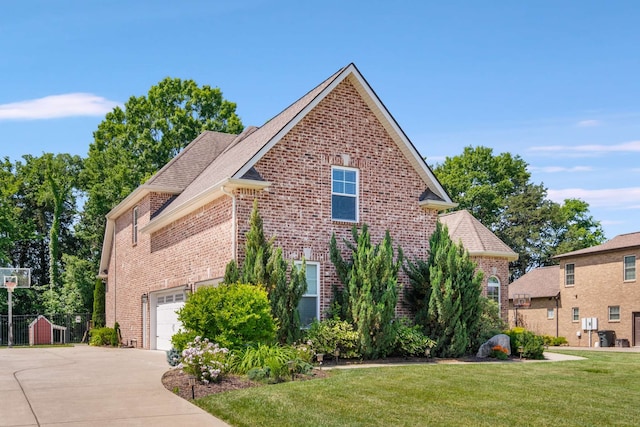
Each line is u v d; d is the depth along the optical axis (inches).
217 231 834.8
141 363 754.8
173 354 677.9
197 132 2031.3
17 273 1622.8
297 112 833.5
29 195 2193.7
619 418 405.7
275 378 547.2
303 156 835.4
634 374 629.6
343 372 609.9
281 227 807.7
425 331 823.1
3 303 1696.6
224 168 915.4
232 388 511.5
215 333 617.0
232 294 624.7
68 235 2314.2
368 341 747.4
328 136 858.1
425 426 378.6
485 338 860.6
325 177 848.9
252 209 789.2
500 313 1251.8
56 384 555.8
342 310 792.9
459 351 811.4
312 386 507.8
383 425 379.9
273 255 719.7
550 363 746.8
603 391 511.2
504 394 486.3
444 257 820.6
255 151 802.8
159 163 2012.8
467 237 1274.6
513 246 2610.7
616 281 1758.1
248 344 614.9
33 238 2057.1
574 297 1898.4
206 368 535.8
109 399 478.0
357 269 788.6
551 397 477.7
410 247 900.0
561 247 2578.7
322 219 837.8
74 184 2239.2
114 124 2089.1
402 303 864.9
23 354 947.3
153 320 1117.1
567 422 392.5
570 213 2871.6
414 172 921.5
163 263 1050.1
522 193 2694.4
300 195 826.8
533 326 2053.4
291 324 717.3
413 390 495.5
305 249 820.0
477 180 2691.9
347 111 876.6
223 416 413.1
